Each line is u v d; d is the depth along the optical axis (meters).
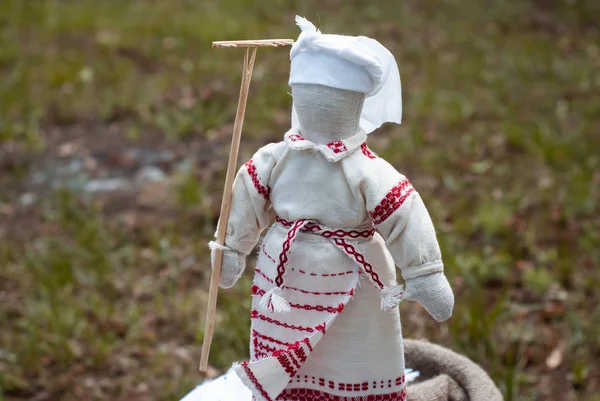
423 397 2.70
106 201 5.46
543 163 5.81
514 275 4.61
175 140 6.29
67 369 4.02
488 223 4.98
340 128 2.23
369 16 8.84
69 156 6.06
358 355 2.34
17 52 7.65
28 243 4.98
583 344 4.11
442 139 6.21
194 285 4.64
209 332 2.42
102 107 6.73
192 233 5.09
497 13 8.96
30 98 6.81
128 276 4.69
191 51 7.87
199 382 3.90
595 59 7.63
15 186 5.66
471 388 2.75
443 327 4.13
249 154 5.98
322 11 9.03
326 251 2.28
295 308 2.34
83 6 9.02
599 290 4.44
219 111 6.66
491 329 4.17
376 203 2.20
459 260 4.51
